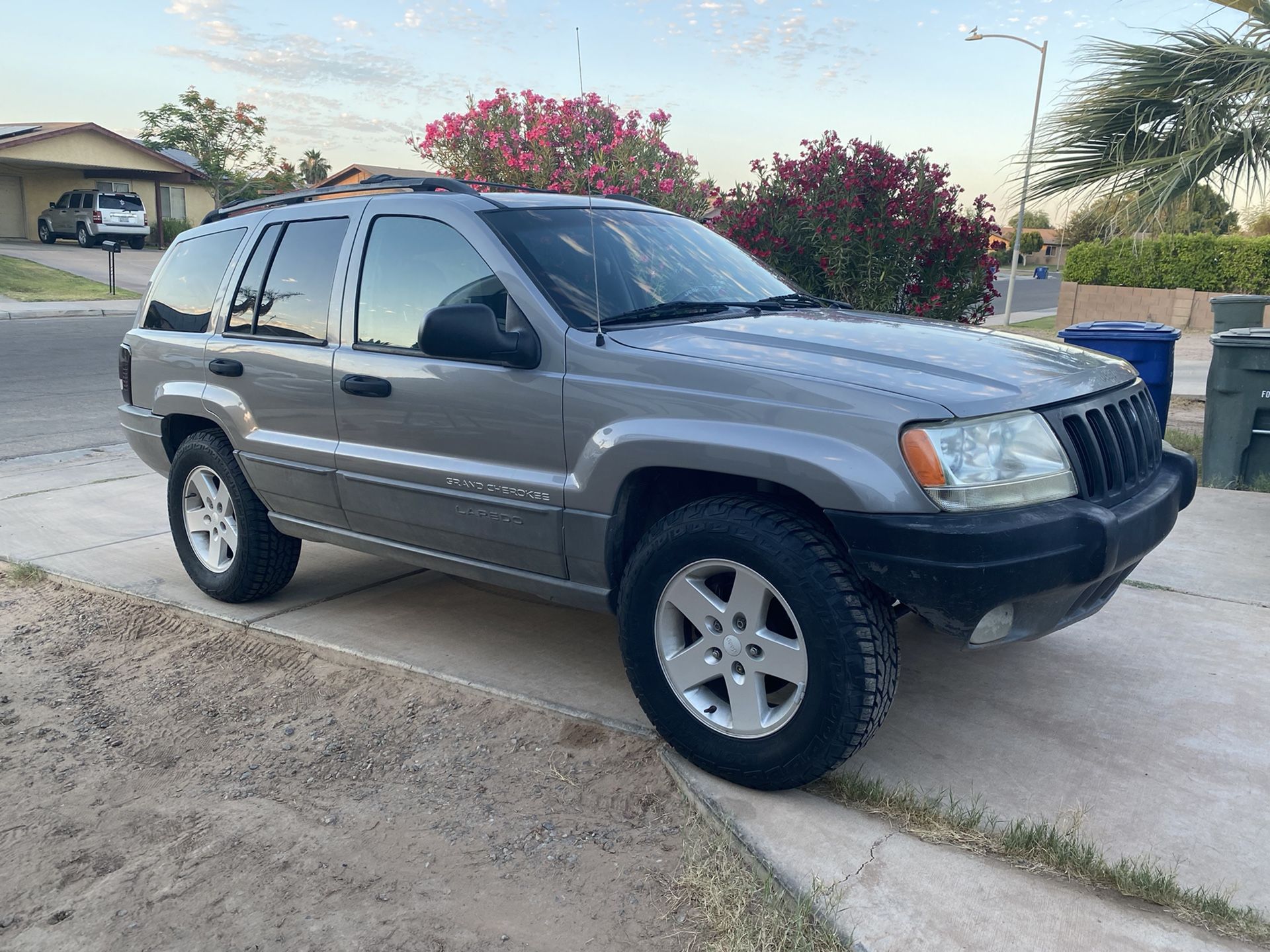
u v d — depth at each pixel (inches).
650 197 392.8
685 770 124.8
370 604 187.2
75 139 1406.3
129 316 853.8
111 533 239.0
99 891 111.0
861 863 105.3
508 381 135.3
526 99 397.4
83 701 159.0
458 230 145.9
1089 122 317.4
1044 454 112.9
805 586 109.8
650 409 122.3
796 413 112.6
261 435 171.3
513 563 142.0
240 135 1606.8
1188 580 190.2
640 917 102.8
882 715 112.0
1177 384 511.8
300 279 168.6
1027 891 101.0
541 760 132.9
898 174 314.7
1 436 362.6
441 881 110.4
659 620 123.8
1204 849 108.3
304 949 100.5
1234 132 299.3
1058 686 147.6
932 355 123.6
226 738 145.5
